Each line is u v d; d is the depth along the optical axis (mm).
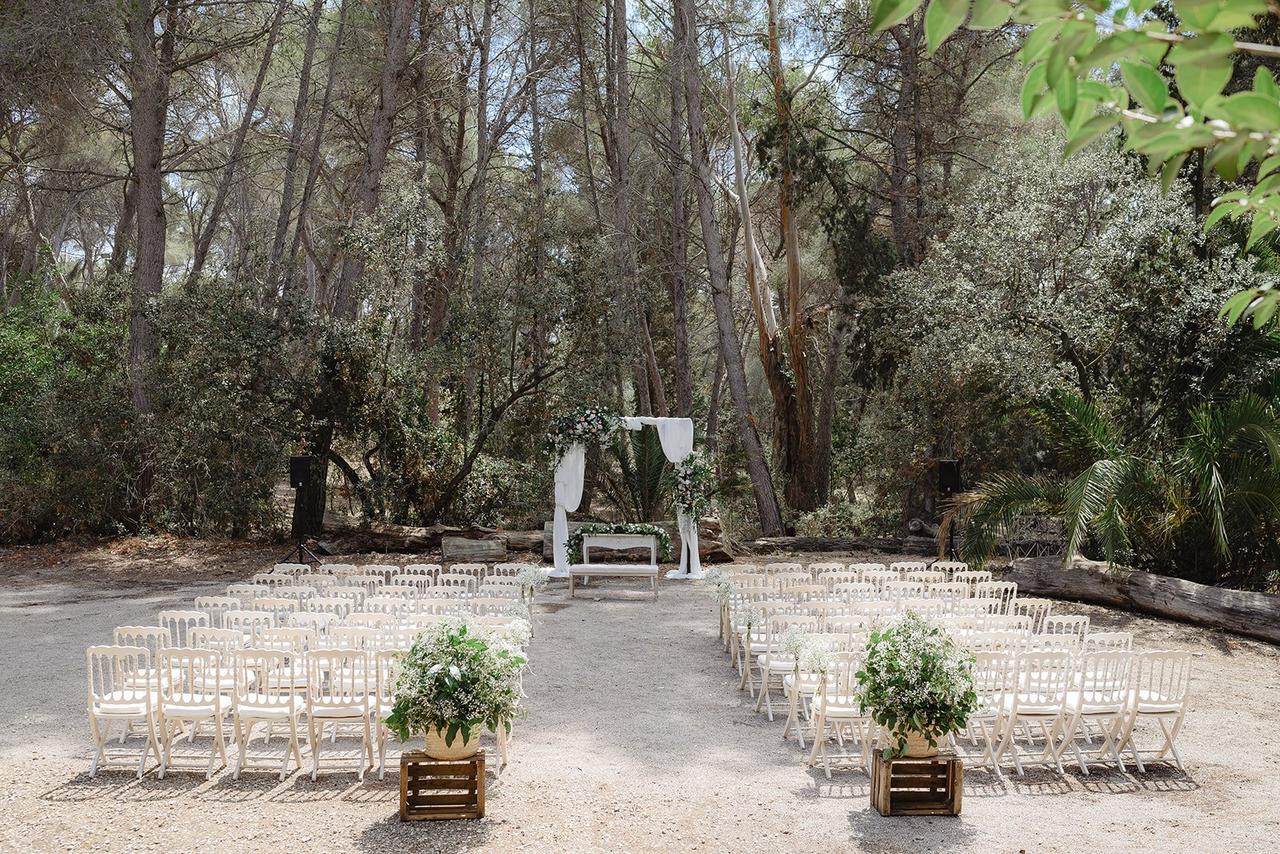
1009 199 17016
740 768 6902
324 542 17891
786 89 22484
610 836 5641
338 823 5852
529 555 18094
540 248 19781
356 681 7836
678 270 23469
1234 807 6219
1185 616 12000
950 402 18375
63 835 5633
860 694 6184
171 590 14547
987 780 6801
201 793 6371
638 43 25047
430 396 21750
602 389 19062
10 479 17859
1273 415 12117
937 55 22281
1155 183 15000
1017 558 15797
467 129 29984
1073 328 15070
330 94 21562
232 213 33031
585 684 9297
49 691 8828
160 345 18766
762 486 21406
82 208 30938
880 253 21531
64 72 17234
